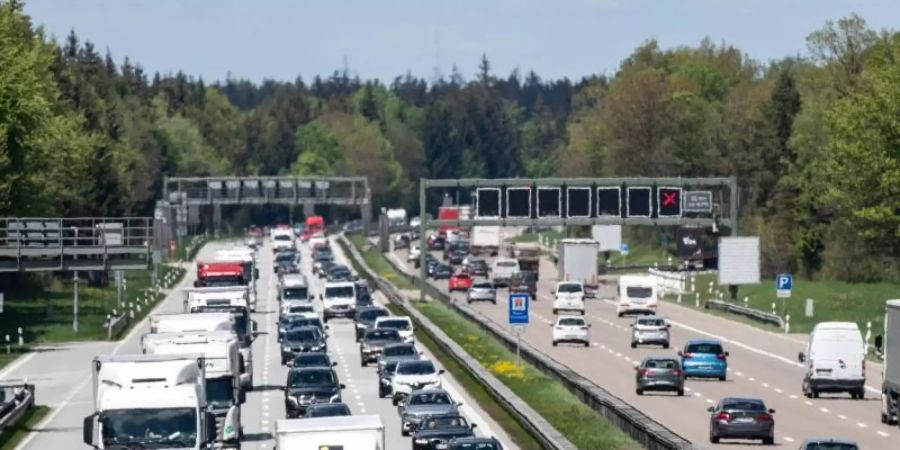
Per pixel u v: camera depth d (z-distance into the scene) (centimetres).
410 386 17012
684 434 14550
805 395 18150
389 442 14212
